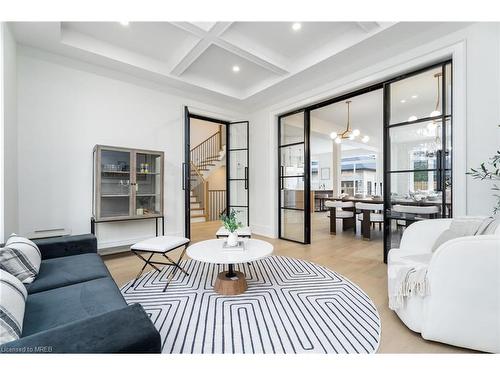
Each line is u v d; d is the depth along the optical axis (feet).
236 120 16.71
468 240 4.58
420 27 8.13
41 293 4.63
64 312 3.98
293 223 14.67
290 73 11.82
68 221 10.30
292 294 7.31
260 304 6.68
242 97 15.10
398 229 9.92
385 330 5.45
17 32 8.53
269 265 10.02
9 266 4.89
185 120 13.07
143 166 12.14
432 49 8.37
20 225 9.21
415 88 9.29
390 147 10.08
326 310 6.35
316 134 21.22
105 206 10.94
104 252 11.58
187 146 13.15
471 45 7.55
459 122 7.77
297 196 14.43
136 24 9.12
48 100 9.86
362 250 12.41
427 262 6.07
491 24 7.22
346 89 11.12
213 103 15.39
